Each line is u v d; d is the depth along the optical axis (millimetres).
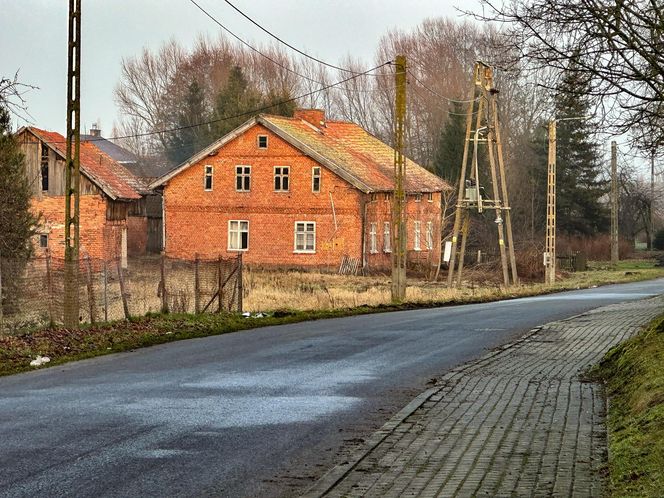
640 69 12641
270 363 18766
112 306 30188
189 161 64625
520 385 15305
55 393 14789
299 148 63156
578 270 78938
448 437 11180
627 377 14320
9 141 31203
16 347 20406
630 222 107000
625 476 8734
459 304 40625
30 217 31469
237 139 64438
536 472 9289
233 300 31594
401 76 39531
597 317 28125
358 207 62438
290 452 10617
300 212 63562
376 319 30344
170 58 102625
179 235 65312
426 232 71062
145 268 49344
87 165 61844
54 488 8914
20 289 24594
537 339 22562
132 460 10133
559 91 12984
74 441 11062
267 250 64062
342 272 62406
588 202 92562
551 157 57750
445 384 15492
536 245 76500
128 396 14484
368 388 15406
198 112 98750
